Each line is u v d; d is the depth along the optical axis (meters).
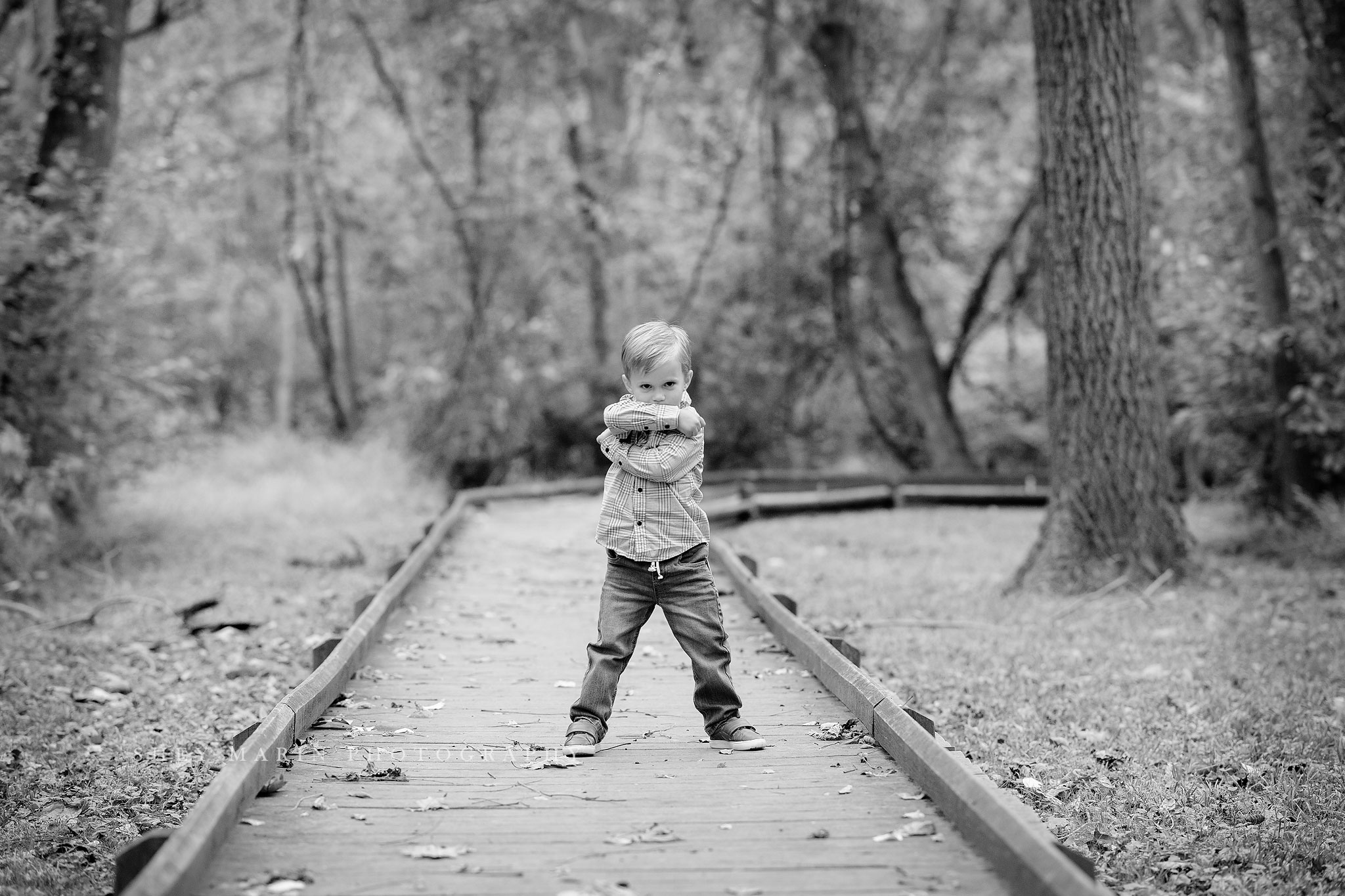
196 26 22.17
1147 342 11.17
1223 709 7.08
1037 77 11.41
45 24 12.98
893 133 22.59
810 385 25.14
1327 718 6.80
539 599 9.84
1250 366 13.62
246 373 30.58
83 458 12.94
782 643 7.79
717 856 4.22
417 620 8.82
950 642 9.09
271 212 27.91
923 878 4.00
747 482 19.78
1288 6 13.77
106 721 7.04
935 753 4.79
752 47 24.08
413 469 22.06
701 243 24.12
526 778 5.10
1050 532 11.34
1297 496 13.02
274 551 13.77
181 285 22.38
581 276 24.41
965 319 23.61
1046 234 11.41
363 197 25.09
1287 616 9.69
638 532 5.54
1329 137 13.13
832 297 23.39
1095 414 11.12
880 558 13.75
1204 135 16.55
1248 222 14.08
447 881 4.00
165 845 3.88
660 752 5.50
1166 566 11.09
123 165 14.41
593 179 23.84
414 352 24.38
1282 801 5.49
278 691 7.65
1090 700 7.34
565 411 23.89
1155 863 4.82
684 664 7.47
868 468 24.84
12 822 5.36
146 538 13.95
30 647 8.94
